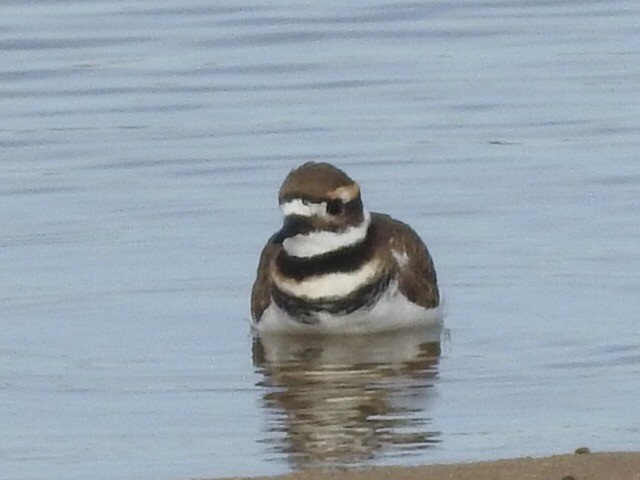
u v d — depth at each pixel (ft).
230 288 53.06
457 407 43.21
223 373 46.52
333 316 49.24
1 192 61.16
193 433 41.55
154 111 70.69
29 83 74.23
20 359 47.47
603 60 75.72
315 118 69.36
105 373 46.37
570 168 62.64
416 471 35.76
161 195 60.75
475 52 77.66
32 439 41.22
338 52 78.18
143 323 50.44
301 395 44.52
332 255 49.14
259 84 73.97
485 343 48.42
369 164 63.93
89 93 72.90
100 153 65.41
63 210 59.41
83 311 51.24
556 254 54.85
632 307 50.57
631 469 35.42
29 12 83.61
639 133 66.44
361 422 42.14
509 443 39.99
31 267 54.54
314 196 48.73
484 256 54.95
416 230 57.26
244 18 82.99
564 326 49.32
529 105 70.23
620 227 56.90
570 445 39.60
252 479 35.81
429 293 50.06
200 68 76.02
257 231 57.36
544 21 82.07
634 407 42.65
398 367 46.78
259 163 64.18
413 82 73.67
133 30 81.15
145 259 55.16
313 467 38.40
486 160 63.93
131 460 39.55
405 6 84.64
